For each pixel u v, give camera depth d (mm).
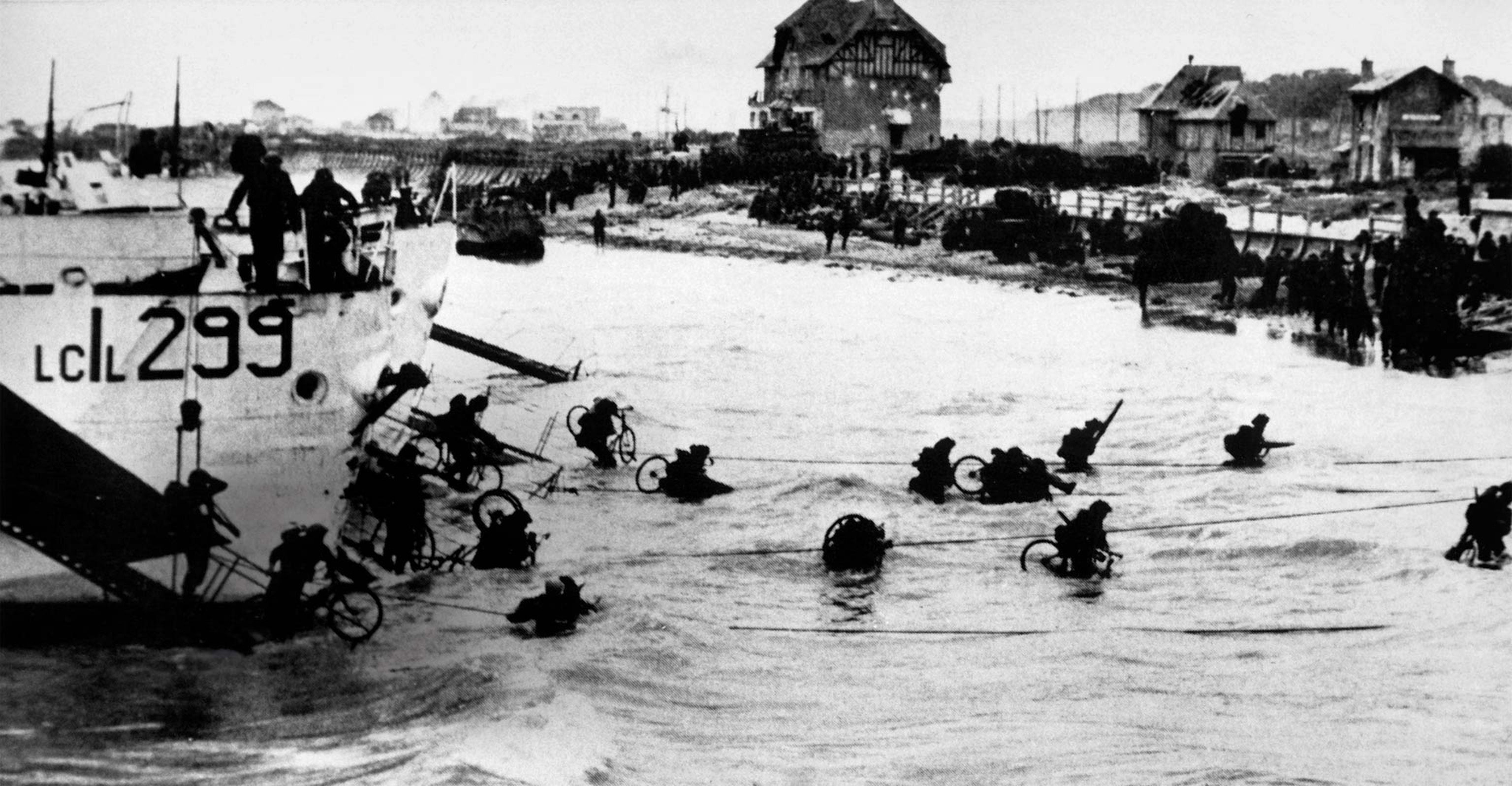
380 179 27406
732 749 15516
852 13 72250
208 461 18516
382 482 20734
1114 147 69688
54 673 16516
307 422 18922
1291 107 64188
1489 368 37406
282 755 14648
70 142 27172
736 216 66938
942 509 25859
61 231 17984
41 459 17109
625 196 68125
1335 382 36188
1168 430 31344
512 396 33594
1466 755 15711
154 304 17984
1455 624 20203
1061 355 38969
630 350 39375
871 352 39469
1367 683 18203
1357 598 21469
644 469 27844
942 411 32875
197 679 16656
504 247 57250
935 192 65000
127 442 18141
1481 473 28047
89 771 14062
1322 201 54250
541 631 18781
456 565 21656
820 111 71812
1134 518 25359
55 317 17750
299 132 48250
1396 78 56750
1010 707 16875
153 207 19828
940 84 72250
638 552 22750
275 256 18562
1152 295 48938
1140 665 18656
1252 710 16734
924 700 17156
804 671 18125
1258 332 43094
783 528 24281
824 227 58656
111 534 17234
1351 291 41031
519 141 60781
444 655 17797
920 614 20391
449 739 14969
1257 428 28891
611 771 14727
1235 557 23141
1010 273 54156
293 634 18047
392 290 22531
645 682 17391
